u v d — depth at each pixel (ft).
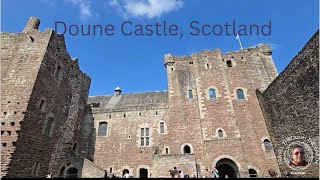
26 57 53.31
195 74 78.64
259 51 81.20
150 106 77.36
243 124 67.00
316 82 45.44
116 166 69.15
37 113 50.42
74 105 70.64
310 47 47.01
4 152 41.91
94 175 58.39
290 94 54.60
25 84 49.49
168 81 80.02
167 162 59.41
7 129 44.11
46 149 53.11
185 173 57.11
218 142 63.72
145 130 73.61
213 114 69.05
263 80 74.90
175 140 68.69
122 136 74.02
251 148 63.16
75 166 60.39
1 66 51.37
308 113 48.21
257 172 59.47
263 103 67.72
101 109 80.28
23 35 56.49
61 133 60.95
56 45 60.64
